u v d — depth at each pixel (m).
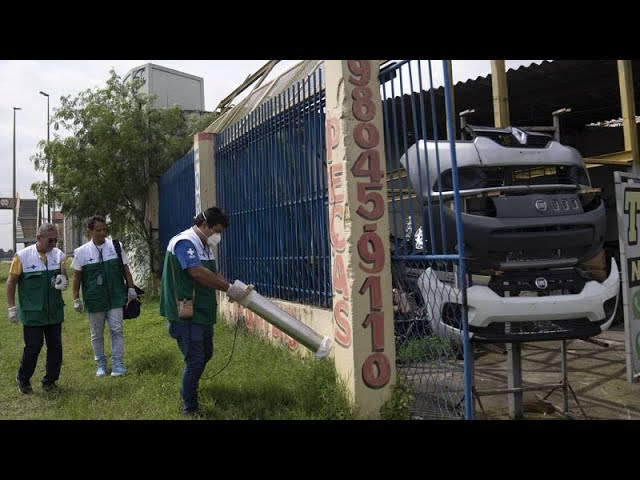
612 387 5.45
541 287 4.59
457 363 4.54
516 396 4.61
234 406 4.83
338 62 4.36
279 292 6.89
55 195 13.73
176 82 17.00
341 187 4.38
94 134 13.20
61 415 4.93
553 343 7.43
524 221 4.70
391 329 4.41
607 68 8.70
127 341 8.19
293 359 6.04
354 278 4.29
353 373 4.29
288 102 6.40
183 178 11.12
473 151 5.07
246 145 7.86
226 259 8.89
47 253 5.94
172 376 6.00
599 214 5.04
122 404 5.13
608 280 4.86
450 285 4.32
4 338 9.17
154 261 13.69
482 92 9.73
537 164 5.16
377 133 4.42
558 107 11.04
